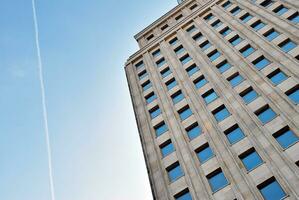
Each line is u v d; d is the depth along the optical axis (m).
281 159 27.84
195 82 43.31
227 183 29.31
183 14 64.75
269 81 35.47
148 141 39.81
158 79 49.00
